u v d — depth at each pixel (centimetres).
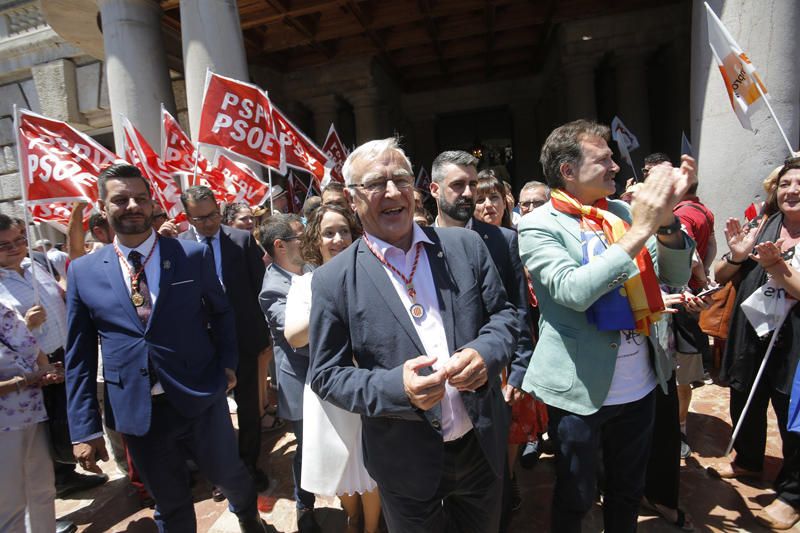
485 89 1313
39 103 1041
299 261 279
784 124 430
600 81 1134
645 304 178
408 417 143
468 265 167
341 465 224
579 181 190
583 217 191
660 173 158
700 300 213
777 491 259
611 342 186
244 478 249
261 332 342
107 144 1113
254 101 446
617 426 202
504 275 239
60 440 271
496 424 163
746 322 264
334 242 229
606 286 161
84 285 224
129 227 222
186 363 226
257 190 496
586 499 195
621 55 932
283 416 268
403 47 1038
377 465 163
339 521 286
